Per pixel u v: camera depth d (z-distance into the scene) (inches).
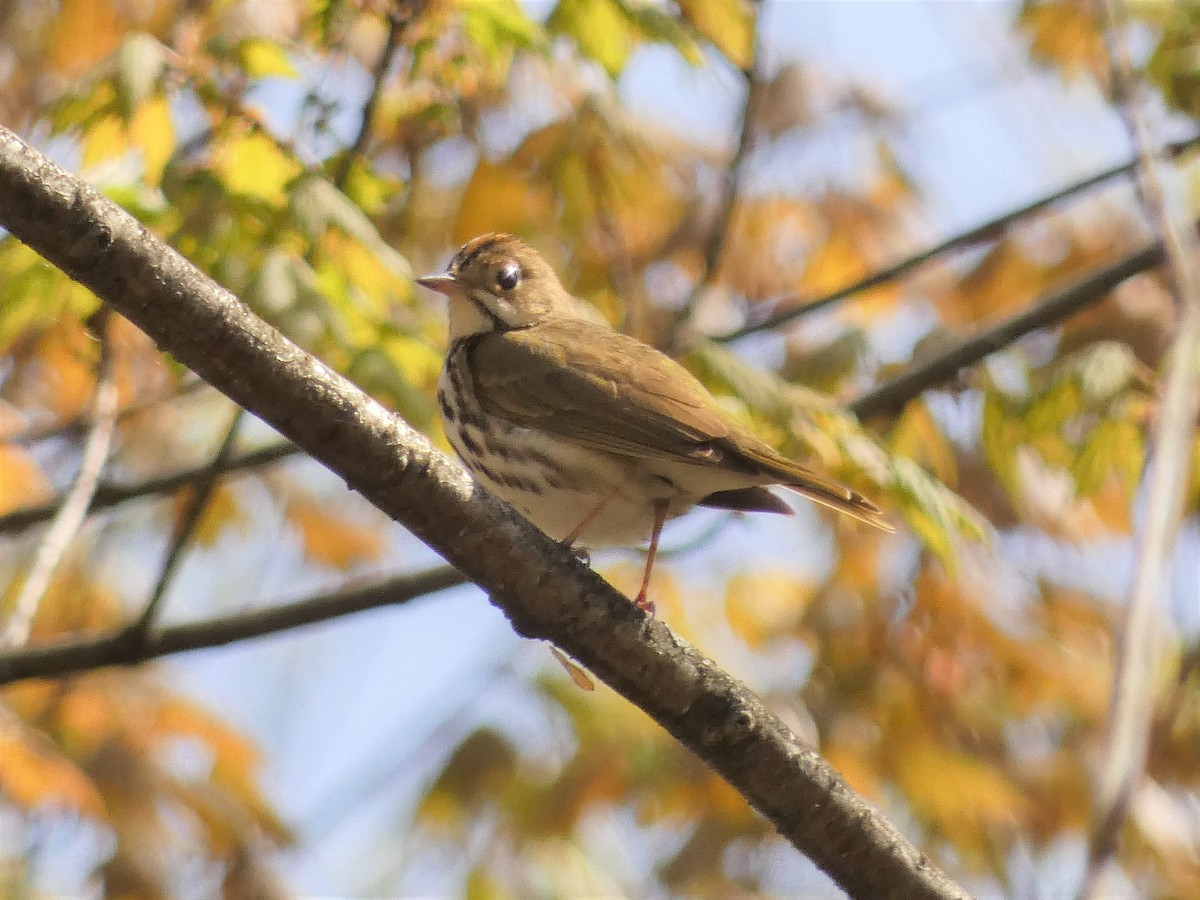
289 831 518.6
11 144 245.9
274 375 259.0
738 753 285.0
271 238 374.6
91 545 575.5
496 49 394.9
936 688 510.9
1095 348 438.3
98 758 496.7
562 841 539.5
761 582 546.6
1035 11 536.4
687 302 511.8
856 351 501.7
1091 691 519.8
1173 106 500.4
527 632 286.4
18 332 400.5
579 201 479.5
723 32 448.8
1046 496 518.6
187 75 379.6
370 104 397.7
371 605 431.5
